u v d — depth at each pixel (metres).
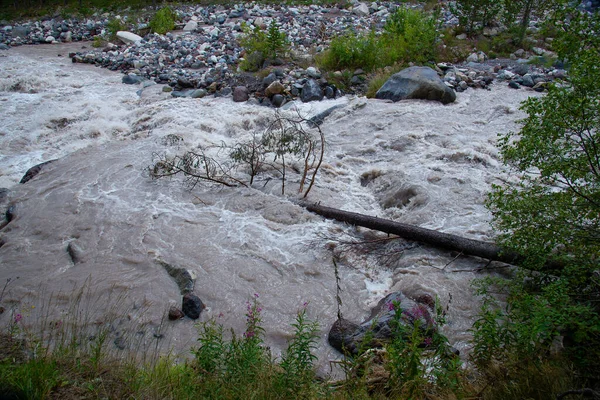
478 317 6.33
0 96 14.47
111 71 16.41
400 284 6.99
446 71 13.95
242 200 8.82
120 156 10.59
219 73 14.64
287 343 6.20
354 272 7.34
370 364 4.86
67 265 7.65
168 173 9.56
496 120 11.54
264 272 7.30
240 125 12.16
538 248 5.61
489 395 4.29
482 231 7.83
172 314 6.54
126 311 6.68
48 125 12.59
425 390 4.30
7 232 8.49
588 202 5.44
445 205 8.52
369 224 7.95
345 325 6.03
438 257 7.36
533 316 4.72
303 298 6.88
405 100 12.43
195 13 21.05
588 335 4.69
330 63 14.27
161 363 4.97
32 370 4.18
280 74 13.79
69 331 6.30
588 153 5.43
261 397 4.09
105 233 8.20
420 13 15.79
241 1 21.86
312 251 7.65
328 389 4.40
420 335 5.23
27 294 7.03
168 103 13.24
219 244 7.84
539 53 14.88
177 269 7.29
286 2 21.05
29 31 20.88
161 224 8.33
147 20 20.61
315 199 8.91
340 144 10.92
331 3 20.41
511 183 9.09
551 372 4.37
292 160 10.10
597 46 5.80
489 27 16.30
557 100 5.53
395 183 9.34
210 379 4.30
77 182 9.66
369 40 14.35
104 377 4.36
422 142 10.67
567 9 5.98
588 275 5.34
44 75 15.73
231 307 6.73
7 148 11.63
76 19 22.30
